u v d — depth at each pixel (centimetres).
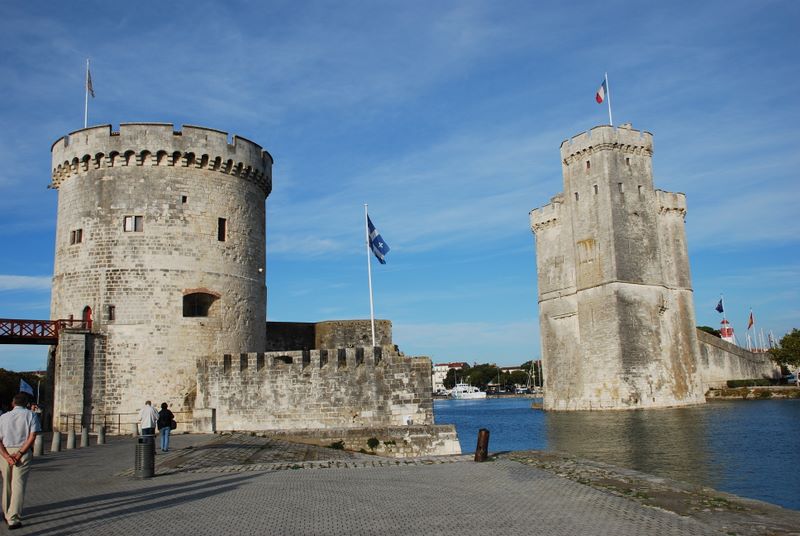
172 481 1739
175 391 3684
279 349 4681
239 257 4066
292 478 1728
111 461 2267
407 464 2000
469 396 18675
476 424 6800
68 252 3878
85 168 3872
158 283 3741
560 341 8044
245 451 2455
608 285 7325
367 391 3155
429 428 2923
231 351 3922
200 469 2005
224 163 3994
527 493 1437
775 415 5741
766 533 1054
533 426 5975
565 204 8031
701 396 7869
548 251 8344
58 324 3722
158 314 3719
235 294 4003
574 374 7781
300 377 3222
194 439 2945
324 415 3170
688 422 5403
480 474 1738
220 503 1368
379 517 1202
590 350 7494
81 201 3875
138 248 3753
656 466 3119
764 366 9262
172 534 1093
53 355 3812
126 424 3603
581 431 5138
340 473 1816
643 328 7344
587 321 7562
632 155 7681
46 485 1719
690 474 2883
